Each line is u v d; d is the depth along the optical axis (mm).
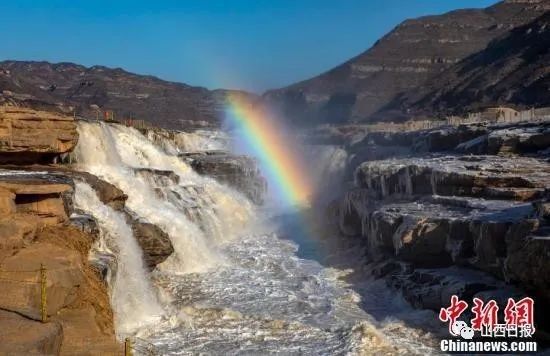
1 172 26125
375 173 38406
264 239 40938
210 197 43094
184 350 20125
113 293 21453
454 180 30594
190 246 31922
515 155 36750
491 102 88250
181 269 30797
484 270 23953
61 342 13656
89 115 82688
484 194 29094
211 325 22609
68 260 17172
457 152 43000
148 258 26766
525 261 19844
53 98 92625
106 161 37156
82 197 25219
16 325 13430
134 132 47156
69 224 21750
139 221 27547
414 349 20500
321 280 29688
